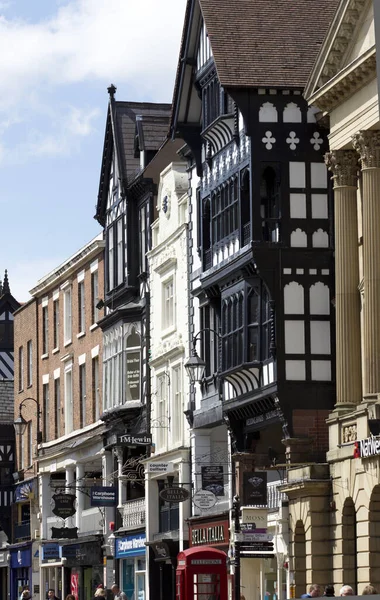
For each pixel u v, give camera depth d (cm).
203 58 4275
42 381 6569
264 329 3916
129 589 5256
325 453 3816
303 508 3688
